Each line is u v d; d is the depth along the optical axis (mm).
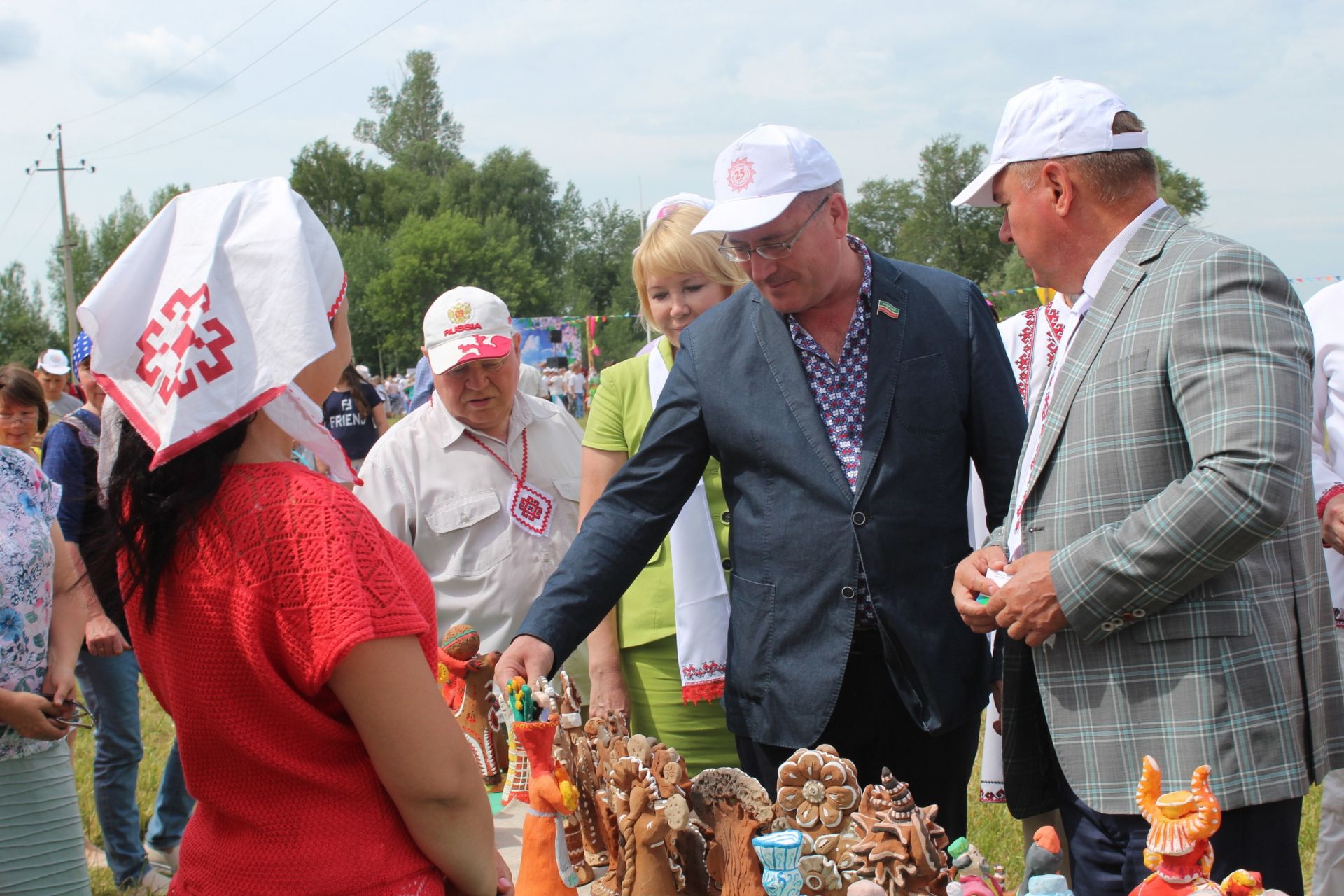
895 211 58406
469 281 61844
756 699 2496
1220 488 1804
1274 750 1940
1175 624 1966
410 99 75438
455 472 3492
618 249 77188
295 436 1491
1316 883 3189
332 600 1375
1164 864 1666
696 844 2043
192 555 1440
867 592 2385
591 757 2395
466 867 1547
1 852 2898
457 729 1507
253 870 1474
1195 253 1989
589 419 3275
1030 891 1746
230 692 1435
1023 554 2182
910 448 2396
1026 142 2160
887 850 1872
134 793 4176
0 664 2854
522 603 3449
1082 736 2051
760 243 2324
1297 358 1882
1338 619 3172
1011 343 3742
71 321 36781
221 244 1426
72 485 3641
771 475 2477
